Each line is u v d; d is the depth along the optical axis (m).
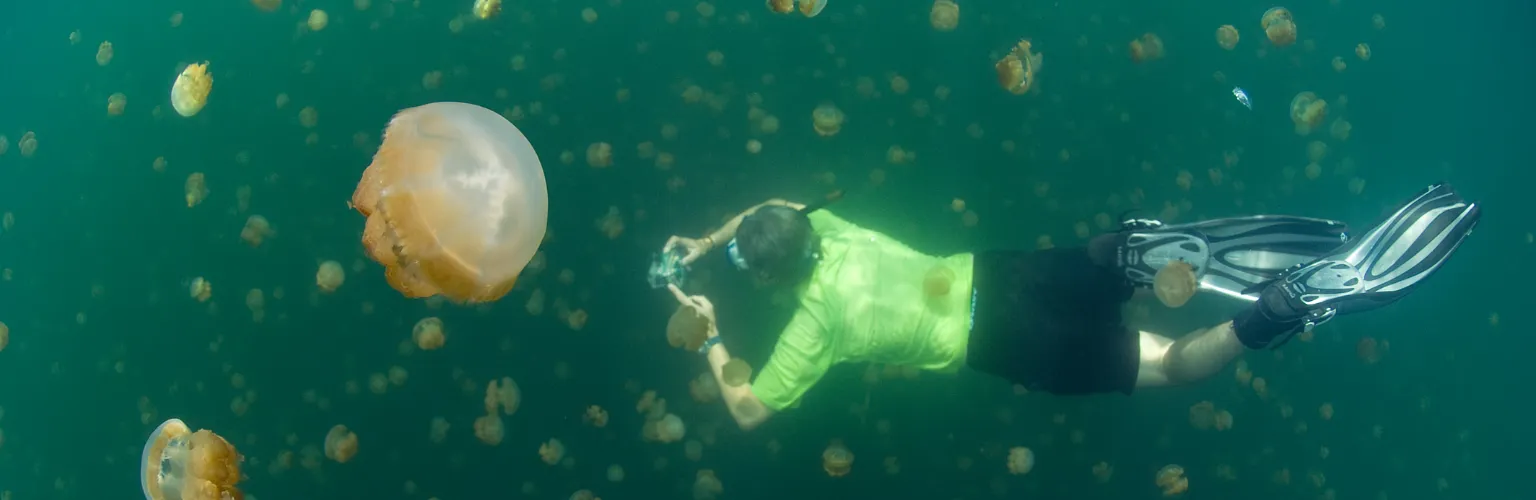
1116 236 3.26
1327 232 3.32
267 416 4.07
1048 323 3.16
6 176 5.54
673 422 3.80
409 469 3.93
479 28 5.30
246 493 3.94
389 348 4.12
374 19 5.39
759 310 3.93
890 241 3.16
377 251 2.54
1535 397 4.88
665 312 4.04
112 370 4.43
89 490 4.29
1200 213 4.46
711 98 4.77
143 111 5.55
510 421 3.95
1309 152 4.87
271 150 4.90
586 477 3.87
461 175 2.63
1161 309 3.79
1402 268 3.08
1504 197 5.51
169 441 3.27
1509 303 5.05
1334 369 4.26
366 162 4.76
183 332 4.39
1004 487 3.86
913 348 3.13
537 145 4.62
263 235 4.50
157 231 4.78
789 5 3.81
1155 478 3.90
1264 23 4.54
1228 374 3.99
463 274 2.63
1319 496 4.07
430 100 4.97
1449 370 4.66
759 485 3.82
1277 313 3.05
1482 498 4.48
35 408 4.55
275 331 4.27
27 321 4.80
